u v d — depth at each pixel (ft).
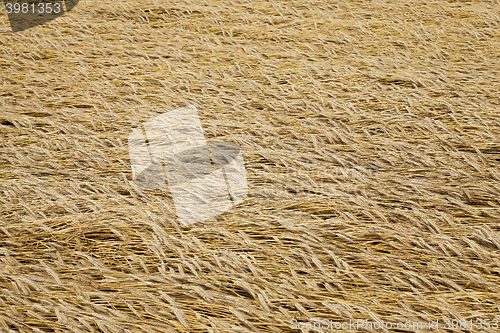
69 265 7.85
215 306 6.97
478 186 9.53
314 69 14.75
